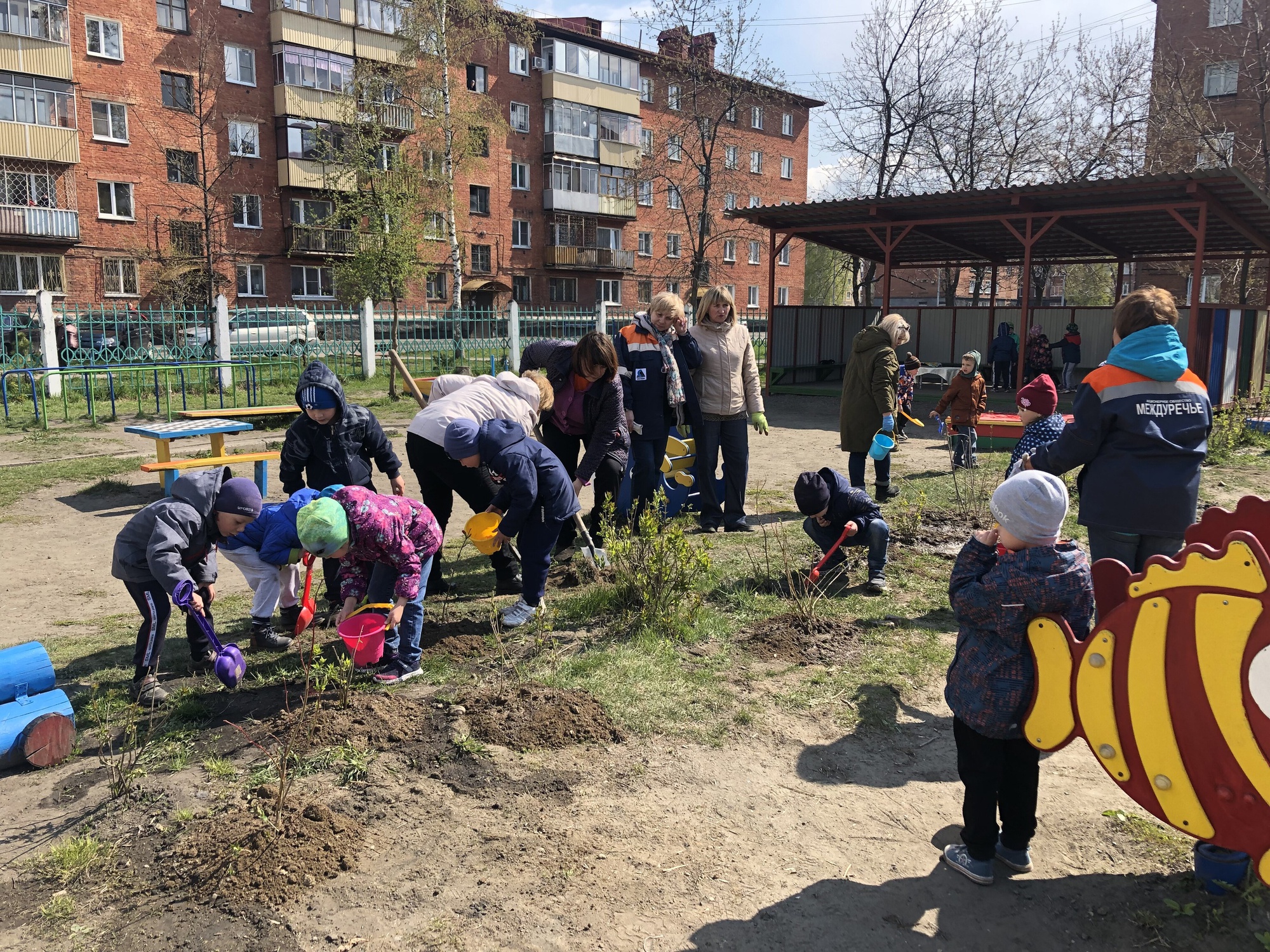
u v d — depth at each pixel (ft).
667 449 25.00
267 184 119.24
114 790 11.25
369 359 69.97
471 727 12.71
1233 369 52.01
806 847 10.15
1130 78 97.45
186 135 112.57
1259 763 7.67
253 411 33.40
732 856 9.96
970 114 104.58
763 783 11.51
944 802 11.11
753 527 24.84
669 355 22.71
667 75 116.57
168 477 29.73
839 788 11.42
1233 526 9.50
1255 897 8.91
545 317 76.54
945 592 18.83
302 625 14.33
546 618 16.66
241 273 118.11
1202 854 9.16
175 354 65.98
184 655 15.89
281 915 8.93
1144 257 78.48
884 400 25.77
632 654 15.37
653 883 9.46
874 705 13.58
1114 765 8.44
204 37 100.32
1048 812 10.91
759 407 24.49
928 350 83.76
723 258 173.17
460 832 10.36
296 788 11.21
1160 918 8.88
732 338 23.94
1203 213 48.39
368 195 84.48
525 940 8.61
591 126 153.58
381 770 11.66
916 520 23.39
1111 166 96.68
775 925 8.85
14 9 99.14
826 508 18.52
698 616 17.03
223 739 12.55
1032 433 18.02
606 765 11.90
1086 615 9.00
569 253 151.43
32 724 11.78
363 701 13.28
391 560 13.83
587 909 9.04
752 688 14.17
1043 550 8.81
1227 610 7.70
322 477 17.33
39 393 51.21
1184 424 12.00
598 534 21.68
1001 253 78.43
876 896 9.30
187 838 10.16
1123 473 12.13
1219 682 7.80
